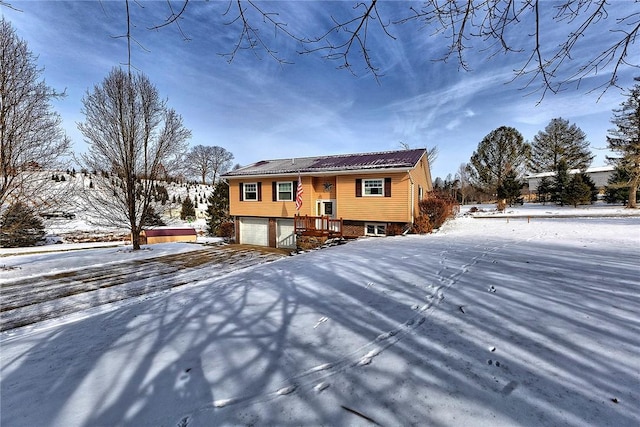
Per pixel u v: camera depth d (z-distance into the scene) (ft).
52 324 13.71
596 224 43.39
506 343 7.94
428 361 7.16
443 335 8.56
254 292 14.19
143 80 36.83
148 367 7.50
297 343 8.49
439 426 5.00
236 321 10.48
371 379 6.51
